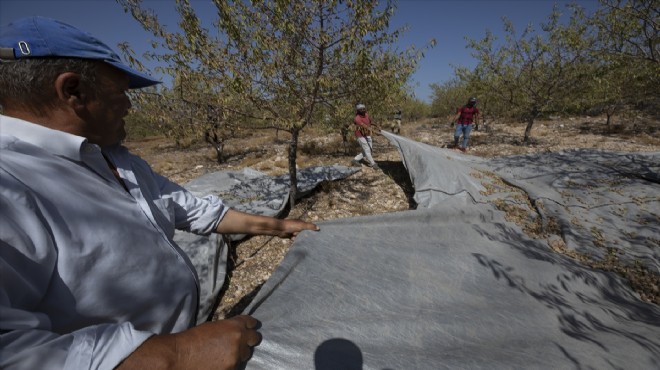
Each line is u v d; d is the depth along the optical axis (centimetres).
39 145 79
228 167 902
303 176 649
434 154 610
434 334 179
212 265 335
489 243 323
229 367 78
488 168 623
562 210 429
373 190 616
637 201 445
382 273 229
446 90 2069
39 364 54
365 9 342
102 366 60
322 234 261
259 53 337
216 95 359
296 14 348
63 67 83
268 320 165
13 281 60
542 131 1303
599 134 1155
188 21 327
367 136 740
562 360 168
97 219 82
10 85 80
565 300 242
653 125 1242
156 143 1625
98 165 92
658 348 187
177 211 138
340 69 405
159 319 97
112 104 99
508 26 979
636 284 290
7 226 60
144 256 92
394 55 408
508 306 219
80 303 76
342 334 162
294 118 403
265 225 161
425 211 350
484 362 160
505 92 1129
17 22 81
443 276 243
